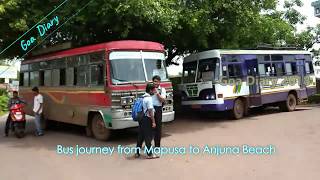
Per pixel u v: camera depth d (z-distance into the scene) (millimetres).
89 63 13148
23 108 14867
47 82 16094
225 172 8141
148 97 9883
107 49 12234
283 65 20328
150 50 13031
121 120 11953
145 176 8141
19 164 9906
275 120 16484
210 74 17125
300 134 12562
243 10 16703
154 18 13812
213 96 16844
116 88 12000
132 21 14859
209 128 14812
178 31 16828
